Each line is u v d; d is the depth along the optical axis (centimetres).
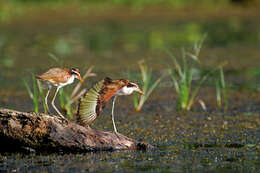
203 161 1167
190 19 4356
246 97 1970
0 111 1227
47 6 4497
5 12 4206
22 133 1219
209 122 1612
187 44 3164
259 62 2617
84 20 4209
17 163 1147
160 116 1705
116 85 1138
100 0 4731
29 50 2961
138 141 1310
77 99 1794
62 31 3672
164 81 2258
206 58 2756
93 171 1090
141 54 2850
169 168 1111
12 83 2167
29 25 3938
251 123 1587
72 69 1360
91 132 1247
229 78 2306
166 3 4862
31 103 1852
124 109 1811
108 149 1243
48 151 1233
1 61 2630
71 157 1192
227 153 1240
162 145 1327
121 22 4175
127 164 1139
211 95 2020
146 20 4291
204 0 4928
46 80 1300
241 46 3131
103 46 3114
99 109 1099
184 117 1688
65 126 1232
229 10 4788
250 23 4106
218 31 3725
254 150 1268
